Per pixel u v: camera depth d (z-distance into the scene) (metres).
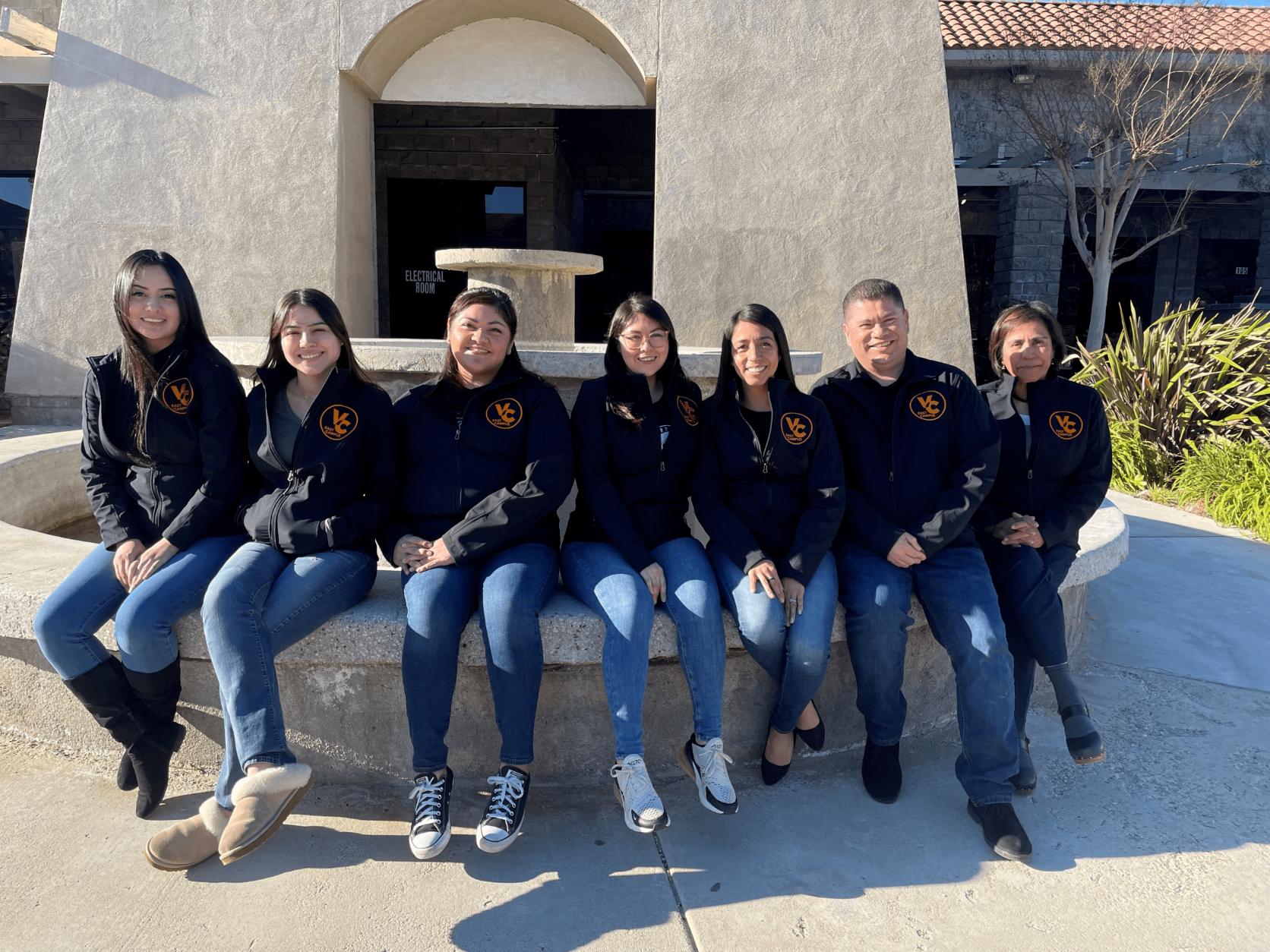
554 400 2.50
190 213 7.27
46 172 7.29
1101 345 12.81
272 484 2.45
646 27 7.24
